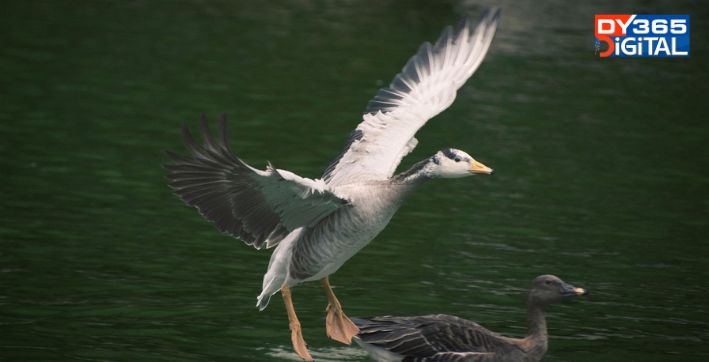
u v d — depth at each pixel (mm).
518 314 12719
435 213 17016
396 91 12258
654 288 13883
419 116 11820
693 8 36406
